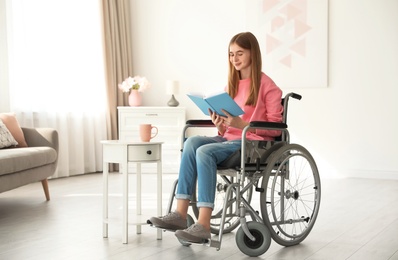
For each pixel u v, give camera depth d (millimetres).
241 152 2400
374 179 5285
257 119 2672
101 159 5840
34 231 2947
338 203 3867
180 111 5809
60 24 5391
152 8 6230
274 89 2678
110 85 5895
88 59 5719
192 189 2512
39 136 4262
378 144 5359
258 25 5730
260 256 2420
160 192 2764
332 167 5523
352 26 5410
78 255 2424
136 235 2836
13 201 3979
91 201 3951
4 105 4887
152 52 6246
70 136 5551
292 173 5625
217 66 6039
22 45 5008
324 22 5469
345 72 5453
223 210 2355
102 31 5809
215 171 2410
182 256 2406
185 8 6133
